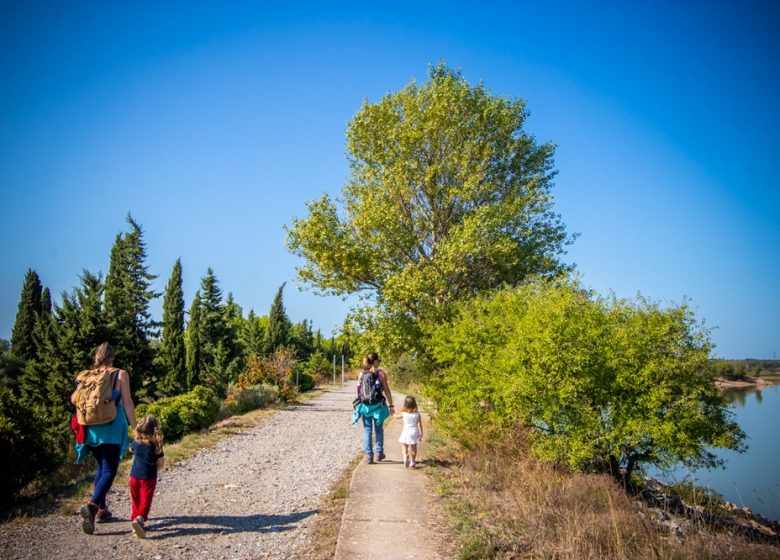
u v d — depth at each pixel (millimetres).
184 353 33000
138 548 5035
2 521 5848
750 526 10062
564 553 4988
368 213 15453
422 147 16516
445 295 15453
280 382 27391
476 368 10305
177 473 8844
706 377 9094
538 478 7566
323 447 11664
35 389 18062
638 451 9320
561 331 8961
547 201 16234
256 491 7547
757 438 21016
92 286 22406
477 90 17109
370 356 9180
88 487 7469
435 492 7020
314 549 5027
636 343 8961
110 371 5551
